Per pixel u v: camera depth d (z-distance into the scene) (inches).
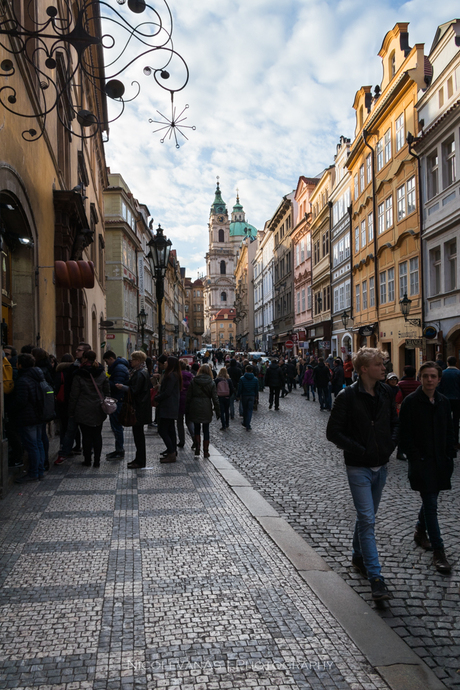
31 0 390.6
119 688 115.9
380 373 167.9
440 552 185.5
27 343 411.8
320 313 1689.2
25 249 412.2
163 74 236.8
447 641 138.4
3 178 318.3
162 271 602.9
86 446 351.9
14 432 307.1
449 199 772.0
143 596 159.6
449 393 405.4
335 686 117.6
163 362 478.9
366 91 1202.6
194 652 129.6
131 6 221.9
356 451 165.9
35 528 220.7
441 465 189.8
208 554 194.9
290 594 162.6
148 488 291.9
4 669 122.0
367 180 1178.0
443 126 772.0
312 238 1784.0
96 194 1099.9
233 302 7047.2
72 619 145.2
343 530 228.7
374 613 151.6
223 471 338.3
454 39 765.9
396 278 997.8
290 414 727.1
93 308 934.4
